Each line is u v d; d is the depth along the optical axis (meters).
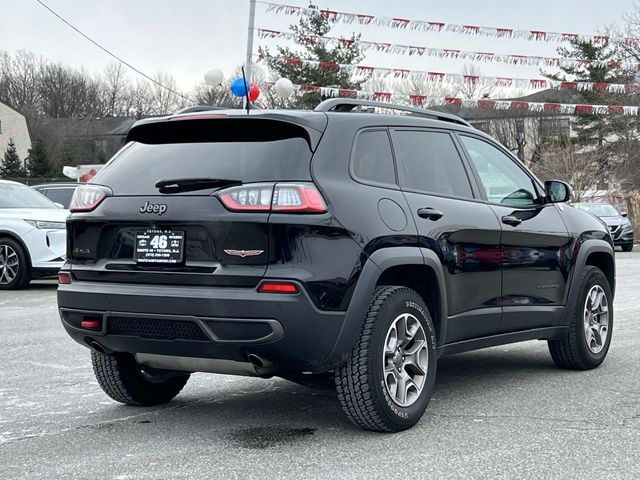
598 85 25.39
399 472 4.01
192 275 4.39
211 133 4.78
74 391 5.96
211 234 4.39
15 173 64.75
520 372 6.57
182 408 5.43
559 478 3.92
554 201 6.22
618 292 12.60
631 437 4.62
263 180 4.41
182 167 4.66
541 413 5.20
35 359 7.19
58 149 77.44
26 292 12.97
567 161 39.38
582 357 6.50
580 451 4.35
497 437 4.63
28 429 4.90
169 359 4.73
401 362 4.77
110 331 4.66
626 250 27.19
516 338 5.92
